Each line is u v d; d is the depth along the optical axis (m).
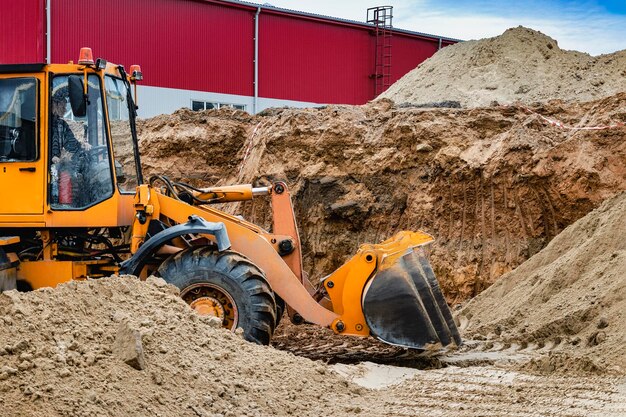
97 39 26.45
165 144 16.48
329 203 13.86
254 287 8.19
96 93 8.70
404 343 8.26
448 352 8.65
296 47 31.66
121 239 9.39
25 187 8.62
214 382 6.11
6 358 5.36
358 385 7.21
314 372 7.09
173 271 8.22
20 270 8.77
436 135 13.34
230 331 7.59
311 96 32.19
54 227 8.71
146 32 27.64
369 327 8.36
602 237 10.02
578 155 11.94
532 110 13.45
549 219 12.01
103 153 8.73
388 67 34.22
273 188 9.27
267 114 16.70
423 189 13.17
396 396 6.95
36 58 25.19
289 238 9.01
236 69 29.92
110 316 6.41
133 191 9.30
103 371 5.62
